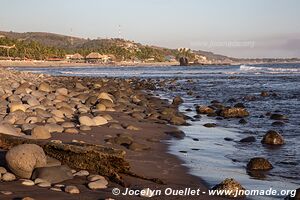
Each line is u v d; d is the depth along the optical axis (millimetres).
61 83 38406
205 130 15141
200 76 65500
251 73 74000
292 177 8789
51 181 7234
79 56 189000
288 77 55625
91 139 11625
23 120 13242
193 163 9797
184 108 22906
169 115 17922
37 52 167375
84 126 13180
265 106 23250
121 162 8172
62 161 8320
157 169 9062
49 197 6438
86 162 8180
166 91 36656
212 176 8680
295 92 32031
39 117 13805
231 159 10438
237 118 18734
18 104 15547
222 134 14297
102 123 14359
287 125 16250
